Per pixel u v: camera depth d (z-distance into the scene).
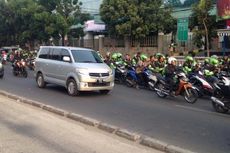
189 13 29.84
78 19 37.84
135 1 29.42
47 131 8.40
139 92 15.99
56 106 12.01
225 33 22.12
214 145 7.64
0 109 10.95
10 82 19.03
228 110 11.45
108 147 7.24
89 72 14.15
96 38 36.19
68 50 15.18
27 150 6.95
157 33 29.67
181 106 12.46
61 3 37.03
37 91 15.56
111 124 9.43
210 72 14.55
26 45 42.72
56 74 15.52
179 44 27.92
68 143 7.46
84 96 14.38
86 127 8.90
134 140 7.80
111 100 13.51
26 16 39.28
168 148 7.03
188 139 8.06
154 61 18.03
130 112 11.12
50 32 35.81
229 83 11.47
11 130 8.44
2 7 43.50
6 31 45.66
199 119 10.26
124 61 20.09
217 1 23.98
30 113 10.41
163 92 14.21
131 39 31.52
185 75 14.30
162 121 9.88
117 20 29.92
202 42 25.80
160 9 29.62
